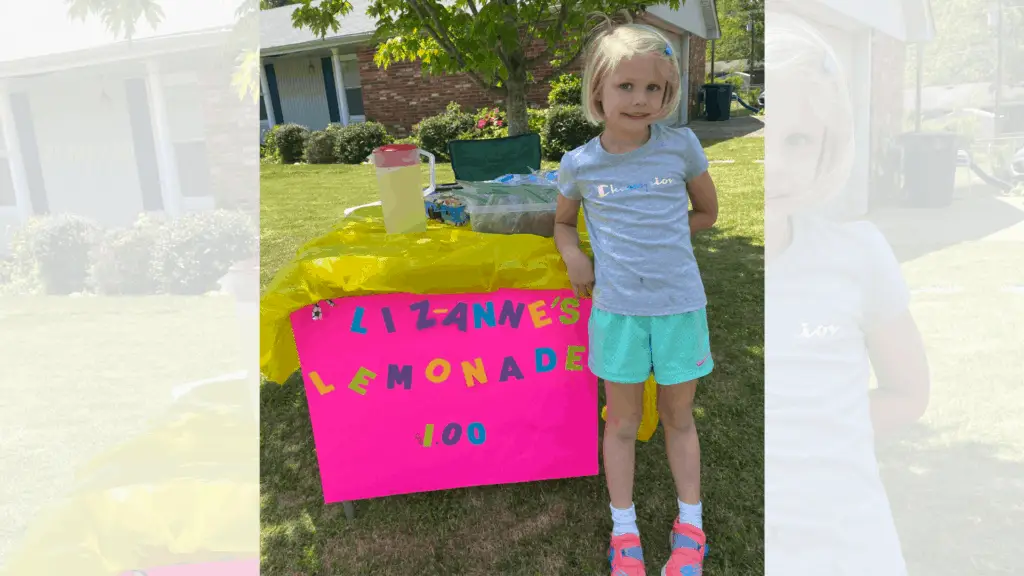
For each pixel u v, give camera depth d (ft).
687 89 47.55
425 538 6.76
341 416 6.41
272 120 49.16
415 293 5.92
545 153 33.22
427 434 6.56
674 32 41.88
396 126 42.14
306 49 42.24
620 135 5.28
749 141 35.78
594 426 6.73
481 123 35.73
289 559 6.61
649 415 6.88
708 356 5.61
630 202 5.24
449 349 6.28
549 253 6.07
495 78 13.56
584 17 11.83
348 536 6.87
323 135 39.81
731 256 15.51
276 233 21.61
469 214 7.01
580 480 7.46
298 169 36.58
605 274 5.40
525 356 6.39
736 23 80.79
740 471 7.47
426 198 7.57
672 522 6.70
